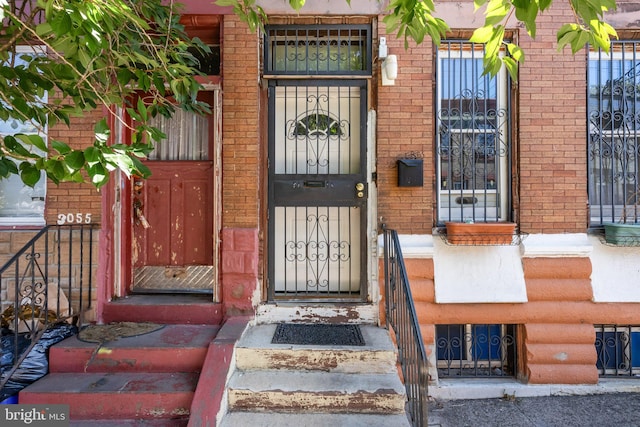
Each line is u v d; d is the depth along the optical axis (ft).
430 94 13.38
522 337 13.26
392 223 13.35
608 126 14.08
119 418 9.64
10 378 9.89
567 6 13.35
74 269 12.86
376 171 13.51
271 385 10.19
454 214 13.98
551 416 11.68
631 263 13.23
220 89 13.41
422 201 13.32
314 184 13.74
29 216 13.21
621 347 13.89
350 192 13.73
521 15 6.67
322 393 9.91
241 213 13.19
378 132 13.42
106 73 9.64
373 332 12.45
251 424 9.43
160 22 10.77
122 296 13.87
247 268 13.03
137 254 14.48
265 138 13.70
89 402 9.67
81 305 11.96
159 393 9.73
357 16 13.53
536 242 13.24
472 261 13.21
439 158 13.75
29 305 12.12
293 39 14.02
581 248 13.04
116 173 13.60
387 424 9.38
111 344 11.08
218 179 13.47
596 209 13.98
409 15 7.88
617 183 14.07
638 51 13.97
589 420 11.44
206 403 9.30
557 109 13.44
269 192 13.75
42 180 13.21
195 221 14.40
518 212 13.47
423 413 8.14
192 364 10.86
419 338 8.55
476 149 13.99
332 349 10.99
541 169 13.42
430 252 13.05
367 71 13.67
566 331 12.96
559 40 8.22
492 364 13.93
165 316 13.05
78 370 10.77
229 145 13.24
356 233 14.14
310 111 14.17
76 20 6.54
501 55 13.79
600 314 13.01
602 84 14.07
